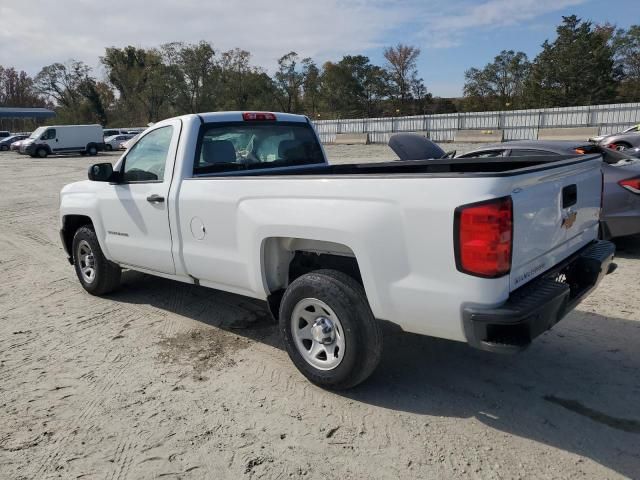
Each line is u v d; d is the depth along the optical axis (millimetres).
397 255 2961
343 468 2777
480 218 2639
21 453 2998
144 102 73625
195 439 3074
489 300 2705
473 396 3430
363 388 3568
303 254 3867
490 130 33062
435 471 2725
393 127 37125
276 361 4035
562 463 2748
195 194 4074
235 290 4062
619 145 16797
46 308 5414
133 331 4703
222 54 70312
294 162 5184
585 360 3836
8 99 101250
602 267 3506
